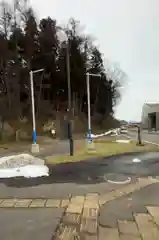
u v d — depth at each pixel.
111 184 8.39
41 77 40.16
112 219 5.39
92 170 10.38
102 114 60.25
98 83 55.47
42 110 39.22
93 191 7.58
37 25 42.25
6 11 38.12
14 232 4.79
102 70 58.59
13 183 8.43
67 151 16.80
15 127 32.34
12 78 37.09
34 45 40.69
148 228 4.93
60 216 5.57
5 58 36.62
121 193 7.36
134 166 11.20
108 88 62.59
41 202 6.54
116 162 12.01
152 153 14.77
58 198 6.90
